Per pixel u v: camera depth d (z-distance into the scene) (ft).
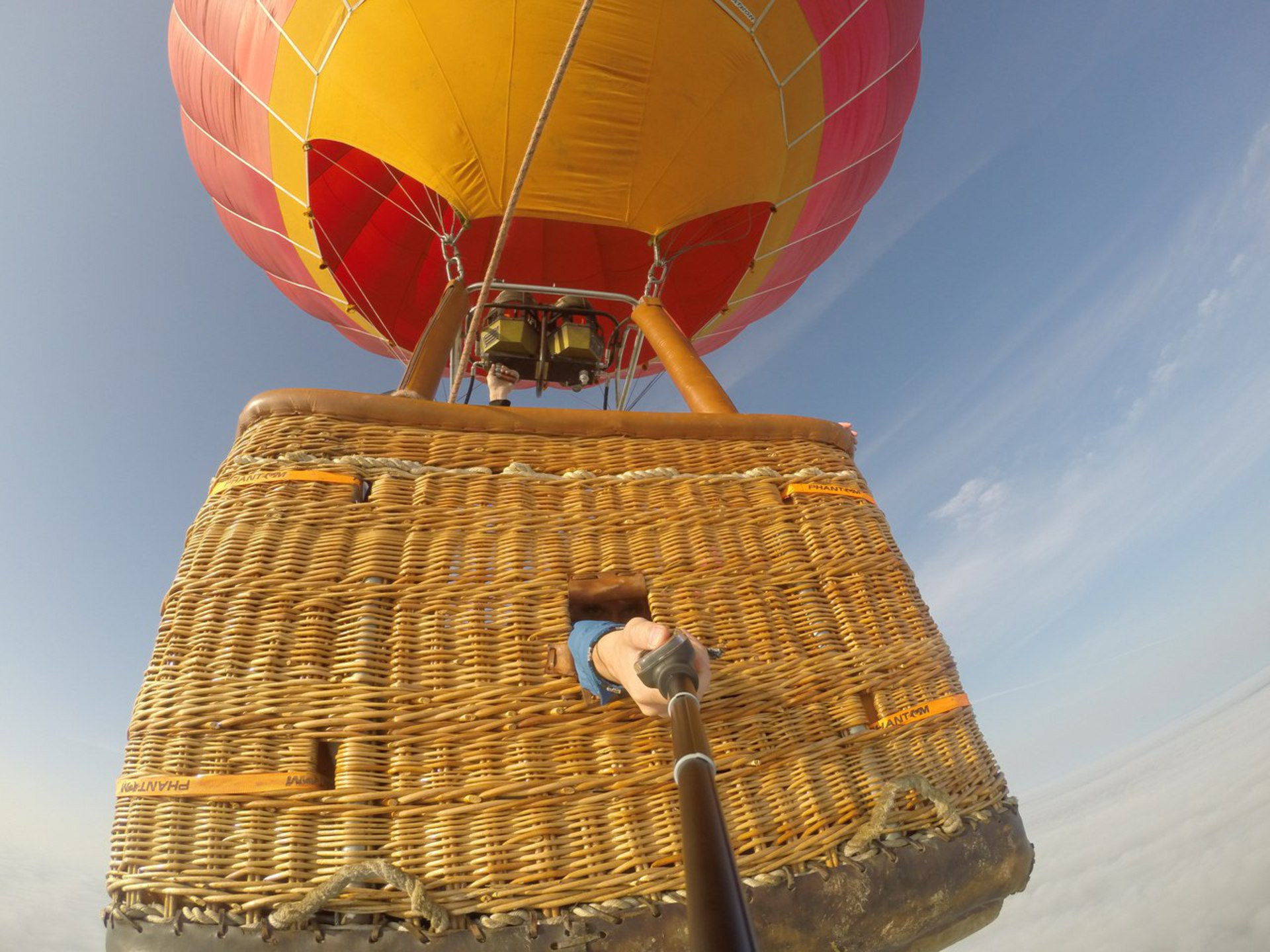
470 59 11.30
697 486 4.73
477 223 17.24
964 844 3.87
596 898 3.32
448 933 3.16
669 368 8.59
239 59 12.88
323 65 11.93
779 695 3.98
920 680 4.31
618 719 3.69
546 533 4.30
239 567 3.85
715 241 13.00
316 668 3.63
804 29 12.62
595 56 11.35
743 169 12.39
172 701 3.53
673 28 11.50
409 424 4.63
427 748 3.54
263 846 3.26
